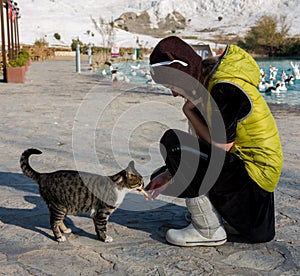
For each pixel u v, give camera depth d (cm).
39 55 4188
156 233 356
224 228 344
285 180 495
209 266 305
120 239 345
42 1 7894
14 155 590
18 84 1688
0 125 806
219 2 8731
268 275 295
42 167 534
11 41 2602
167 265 306
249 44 5528
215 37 6631
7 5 2359
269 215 329
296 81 2012
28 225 370
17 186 467
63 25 6700
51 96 1290
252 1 8438
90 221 379
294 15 7556
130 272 297
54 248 330
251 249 329
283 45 5319
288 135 748
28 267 302
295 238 348
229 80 302
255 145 316
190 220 371
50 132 745
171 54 309
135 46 5450
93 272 297
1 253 321
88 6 8612
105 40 6062
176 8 8675
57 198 331
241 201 320
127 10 8581
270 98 1412
